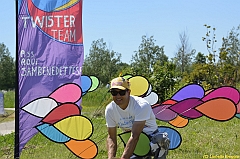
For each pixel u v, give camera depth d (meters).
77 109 5.49
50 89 6.26
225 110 5.70
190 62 35.91
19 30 6.13
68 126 5.48
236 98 5.68
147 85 5.73
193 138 7.82
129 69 13.85
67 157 6.30
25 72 6.14
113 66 40.66
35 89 6.18
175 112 5.86
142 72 13.87
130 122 4.37
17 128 5.94
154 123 4.51
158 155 4.51
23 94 6.10
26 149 7.06
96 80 7.27
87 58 41.31
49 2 6.28
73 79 6.39
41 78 6.22
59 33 6.35
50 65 6.28
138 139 4.25
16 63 6.12
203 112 5.77
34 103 5.89
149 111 4.31
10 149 6.94
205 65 16.86
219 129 8.89
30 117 5.95
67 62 6.38
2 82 58.75
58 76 6.33
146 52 33.94
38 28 6.22
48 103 5.89
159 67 13.35
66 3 6.36
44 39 6.26
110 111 4.42
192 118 5.88
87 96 14.07
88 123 5.50
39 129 5.48
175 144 5.67
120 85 4.22
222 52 16.83
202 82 15.63
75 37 6.41
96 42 41.00
